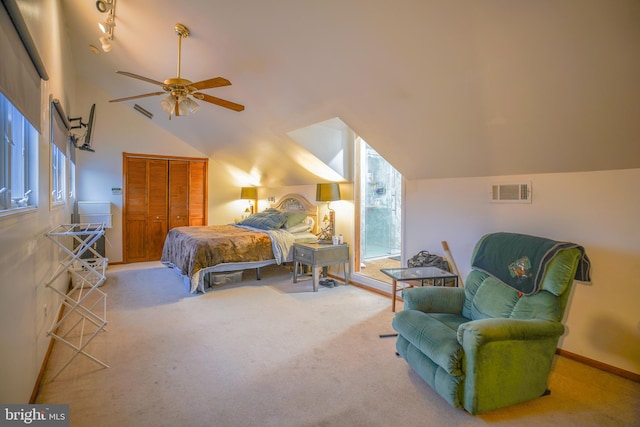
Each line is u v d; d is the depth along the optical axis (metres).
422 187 3.78
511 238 2.48
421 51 2.24
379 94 2.81
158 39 3.22
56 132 3.09
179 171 6.55
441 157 3.26
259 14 2.49
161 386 2.18
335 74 2.81
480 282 2.54
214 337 2.93
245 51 2.95
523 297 2.21
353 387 2.19
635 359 2.33
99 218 5.47
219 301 3.91
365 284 4.50
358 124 3.36
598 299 2.49
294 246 4.75
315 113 3.51
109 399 2.04
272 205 6.54
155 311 3.57
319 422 1.85
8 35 1.41
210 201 6.88
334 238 4.66
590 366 2.52
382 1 2.02
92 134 5.72
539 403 2.05
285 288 4.47
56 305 3.13
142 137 6.15
